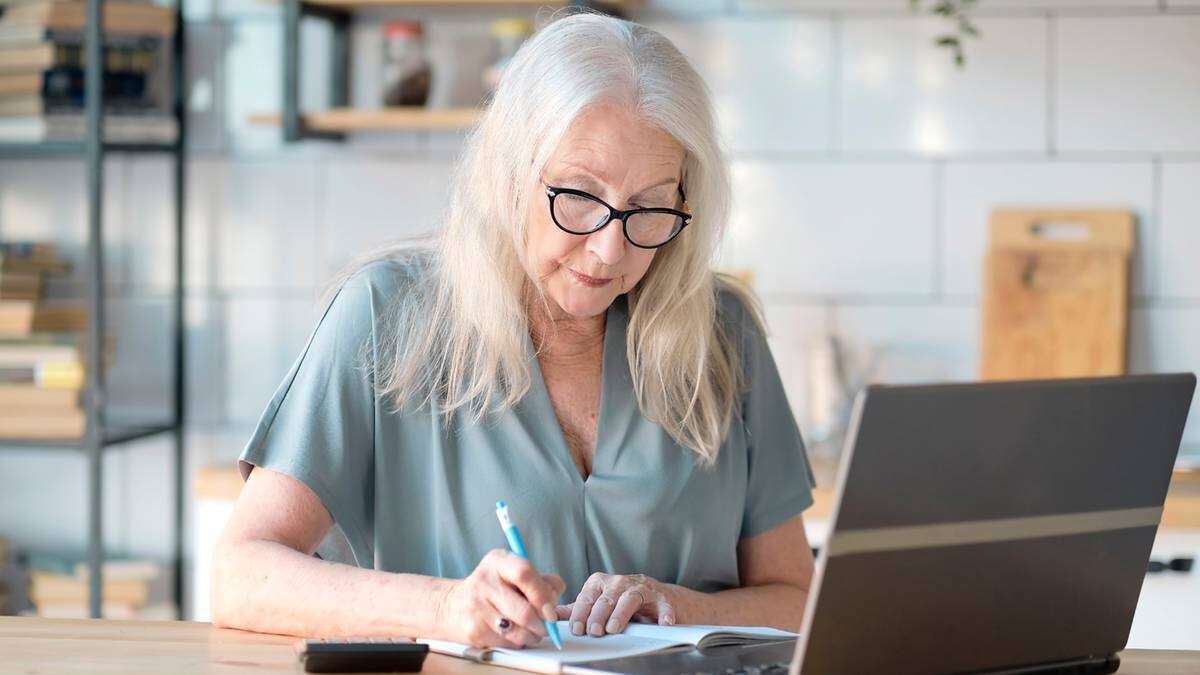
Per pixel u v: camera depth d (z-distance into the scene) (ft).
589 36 4.73
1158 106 9.28
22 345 9.10
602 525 4.94
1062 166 9.36
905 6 9.43
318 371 4.93
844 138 9.52
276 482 4.80
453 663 3.99
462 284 4.93
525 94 4.74
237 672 3.84
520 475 4.92
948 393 3.36
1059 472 3.60
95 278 9.00
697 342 5.10
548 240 4.69
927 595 3.50
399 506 4.98
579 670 3.77
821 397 9.30
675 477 5.04
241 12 9.92
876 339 9.55
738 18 9.56
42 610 9.46
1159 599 7.83
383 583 4.26
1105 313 9.26
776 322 9.62
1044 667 3.84
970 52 9.39
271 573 4.42
